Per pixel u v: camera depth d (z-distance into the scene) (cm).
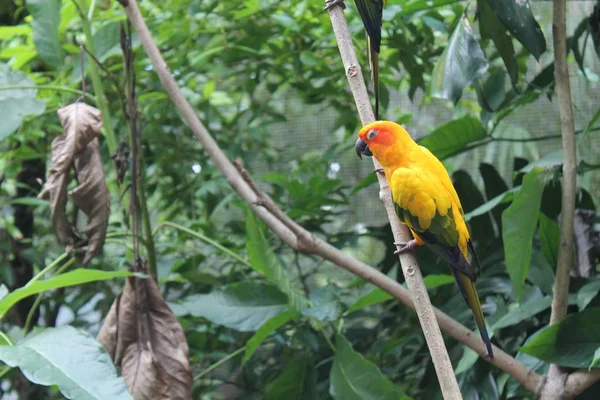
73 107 414
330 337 512
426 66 562
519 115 664
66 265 430
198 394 545
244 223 563
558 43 377
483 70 391
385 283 386
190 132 598
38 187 654
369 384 399
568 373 386
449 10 572
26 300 627
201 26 555
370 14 360
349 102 612
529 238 382
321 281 654
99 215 407
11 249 614
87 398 313
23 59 514
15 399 663
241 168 375
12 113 429
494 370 450
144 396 391
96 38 496
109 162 587
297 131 714
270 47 561
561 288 382
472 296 328
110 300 592
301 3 548
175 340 405
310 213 526
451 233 326
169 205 603
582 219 459
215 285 530
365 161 688
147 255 444
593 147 608
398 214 328
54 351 333
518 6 366
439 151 461
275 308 435
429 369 479
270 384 488
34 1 473
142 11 574
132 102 431
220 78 615
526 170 427
